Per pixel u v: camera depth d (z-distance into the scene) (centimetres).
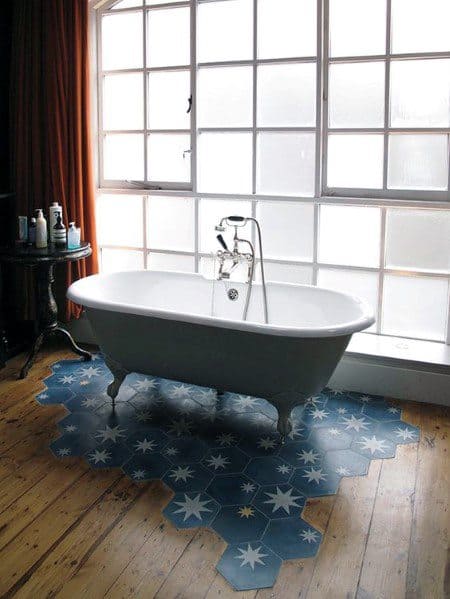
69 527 240
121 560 222
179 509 251
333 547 229
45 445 299
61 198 396
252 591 208
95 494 261
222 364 301
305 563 221
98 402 345
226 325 286
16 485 267
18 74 389
